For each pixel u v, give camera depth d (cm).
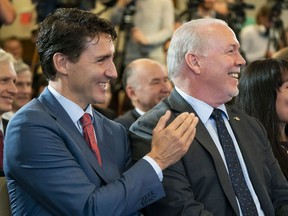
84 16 254
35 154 240
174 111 287
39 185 239
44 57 257
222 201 273
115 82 566
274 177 302
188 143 251
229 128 295
